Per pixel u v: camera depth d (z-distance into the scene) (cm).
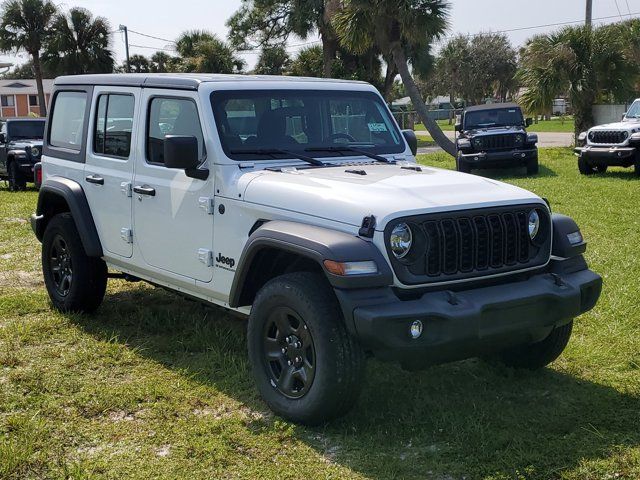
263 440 420
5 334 597
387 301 399
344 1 2361
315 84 563
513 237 442
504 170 2066
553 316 441
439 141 2488
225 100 512
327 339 409
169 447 415
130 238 574
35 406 468
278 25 4478
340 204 423
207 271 507
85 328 622
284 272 480
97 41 4184
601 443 408
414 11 2261
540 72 2567
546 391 485
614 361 530
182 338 588
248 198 470
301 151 531
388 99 4219
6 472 383
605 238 931
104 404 466
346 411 428
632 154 1677
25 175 1698
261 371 455
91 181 607
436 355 407
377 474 383
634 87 2594
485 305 409
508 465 385
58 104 676
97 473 386
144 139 555
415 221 408
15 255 927
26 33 4138
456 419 438
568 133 4266
